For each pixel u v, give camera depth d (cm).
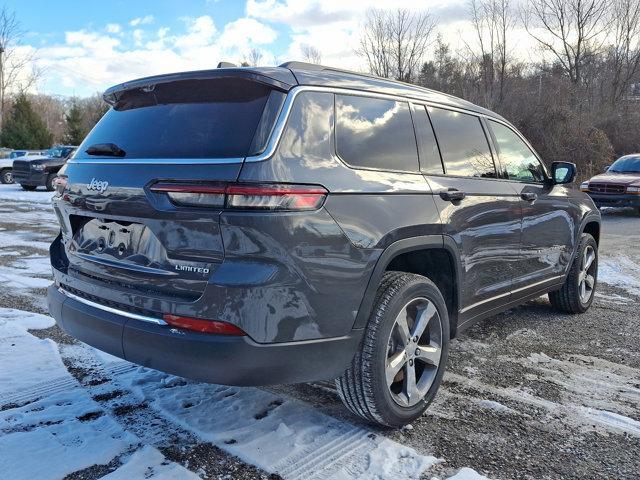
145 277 253
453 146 360
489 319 518
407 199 297
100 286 274
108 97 319
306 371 250
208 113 262
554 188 483
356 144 283
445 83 2977
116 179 264
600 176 1488
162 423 297
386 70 3195
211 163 238
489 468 263
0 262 724
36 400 320
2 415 300
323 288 249
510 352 427
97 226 284
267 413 312
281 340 238
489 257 374
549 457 275
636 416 321
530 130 2403
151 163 255
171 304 240
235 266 229
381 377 277
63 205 305
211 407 317
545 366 398
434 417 315
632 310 558
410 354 300
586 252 541
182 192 238
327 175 256
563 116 2367
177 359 239
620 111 2703
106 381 349
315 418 308
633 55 2941
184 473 251
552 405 333
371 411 281
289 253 236
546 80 2755
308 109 263
